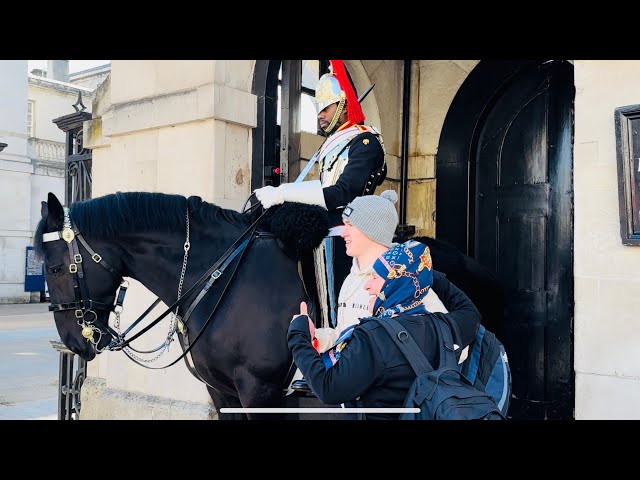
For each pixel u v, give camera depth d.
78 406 8.47
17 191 35.44
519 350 8.72
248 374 4.86
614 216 4.85
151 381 7.53
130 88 7.93
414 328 3.27
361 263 3.72
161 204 5.14
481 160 9.30
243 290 4.93
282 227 4.96
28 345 18.58
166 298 5.17
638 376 4.74
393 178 9.80
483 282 6.94
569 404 8.23
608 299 4.86
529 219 8.73
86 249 4.99
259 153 7.42
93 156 8.74
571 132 8.43
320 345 4.28
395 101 9.95
